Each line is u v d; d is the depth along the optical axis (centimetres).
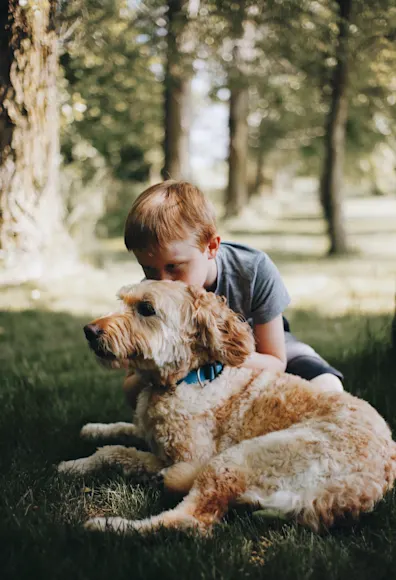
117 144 1866
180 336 288
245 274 323
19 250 854
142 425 305
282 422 274
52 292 818
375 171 2427
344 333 654
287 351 356
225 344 288
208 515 251
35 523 252
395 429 350
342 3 915
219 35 955
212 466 259
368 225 2448
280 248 1603
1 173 834
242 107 2220
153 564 218
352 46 966
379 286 1007
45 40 769
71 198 1249
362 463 246
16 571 215
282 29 959
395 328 477
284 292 334
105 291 845
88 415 384
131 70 1224
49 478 289
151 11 983
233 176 2294
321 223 2550
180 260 298
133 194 1886
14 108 798
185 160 1459
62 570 215
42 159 853
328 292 960
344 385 428
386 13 903
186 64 1056
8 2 703
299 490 245
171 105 1434
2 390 429
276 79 1673
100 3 916
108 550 226
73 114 945
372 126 1795
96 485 294
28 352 554
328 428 257
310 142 2288
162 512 261
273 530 246
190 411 284
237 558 226
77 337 618
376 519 252
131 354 285
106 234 1745
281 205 3791
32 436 345
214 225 305
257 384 291
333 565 221
